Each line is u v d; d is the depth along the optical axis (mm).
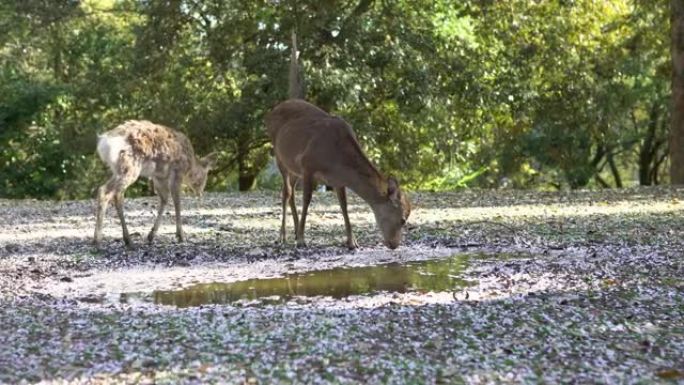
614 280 7059
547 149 30688
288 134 10117
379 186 9469
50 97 25359
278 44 24469
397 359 4695
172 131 10656
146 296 7094
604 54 26312
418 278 7734
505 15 24516
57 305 6633
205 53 25969
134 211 15258
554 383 4266
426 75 23953
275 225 12539
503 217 12977
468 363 4625
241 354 4871
